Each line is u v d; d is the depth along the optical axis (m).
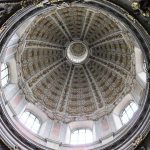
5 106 27.97
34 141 28.17
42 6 23.72
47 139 29.45
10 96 30.20
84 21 35.53
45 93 34.81
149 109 25.72
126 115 30.34
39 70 35.56
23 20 24.16
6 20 23.11
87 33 37.47
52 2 23.47
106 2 23.31
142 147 24.84
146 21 22.95
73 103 35.31
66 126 32.41
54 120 32.78
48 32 35.34
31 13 24.02
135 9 22.47
